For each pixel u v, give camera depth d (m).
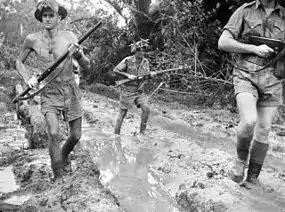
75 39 4.53
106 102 14.20
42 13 4.34
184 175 4.99
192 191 4.13
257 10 3.98
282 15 3.97
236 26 4.03
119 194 4.34
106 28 16.39
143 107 7.66
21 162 5.39
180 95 12.76
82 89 19.48
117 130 7.72
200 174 4.95
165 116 9.76
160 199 4.23
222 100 11.13
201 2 12.30
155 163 5.61
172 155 5.98
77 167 4.95
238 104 3.95
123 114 7.71
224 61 11.60
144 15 14.07
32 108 7.69
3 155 5.89
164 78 11.95
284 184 4.44
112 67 18.09
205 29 12.46
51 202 3.80
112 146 6.71
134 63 7.53
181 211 3.94
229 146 6.64
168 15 13.05
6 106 11.01
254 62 3.95
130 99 7.61
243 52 3.95
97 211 3.53
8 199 4.10
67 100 4.50
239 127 3.91
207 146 6.64
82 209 3.61
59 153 4.44
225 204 3.72
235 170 4.28
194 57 11.81
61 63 4.38
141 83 7.62
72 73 4.53
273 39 3.87
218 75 11.34
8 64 26.41
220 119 9.15
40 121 6.48
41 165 5.03
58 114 4.52
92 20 16.83
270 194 4.04
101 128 8.52
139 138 7.37
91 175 4.65
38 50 4.42
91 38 17.00
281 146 6.23
